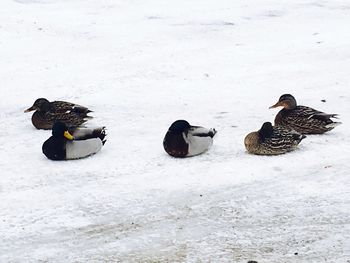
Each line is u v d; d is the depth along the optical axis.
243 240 7.09
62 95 13.60
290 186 8.55
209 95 13.42
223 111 12.30
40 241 7.12
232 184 8.66
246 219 7.64
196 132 9.73
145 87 14.03
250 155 9.78
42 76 14.92
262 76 14.62
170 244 7.03
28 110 11.54
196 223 7.55
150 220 7.64
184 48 17.02
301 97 13.02
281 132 9.71
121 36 18.16
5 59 16.19
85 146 9.70
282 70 14.97
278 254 6.74
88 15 20.69
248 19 20.06
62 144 9.59
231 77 14.63
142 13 20.88
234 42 17.62
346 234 7.18
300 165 9.30
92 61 15.99
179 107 12.63
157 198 8.25
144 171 9.20
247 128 11.17
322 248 6.86
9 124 11.90
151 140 10.62
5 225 7.48
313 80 14.16
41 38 18.00
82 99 13.27
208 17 20.23
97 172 9.18
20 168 9.40
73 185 8.70
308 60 15.64
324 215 7.68
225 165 9.34
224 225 7.48
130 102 13.01
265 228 7.39
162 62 15.80
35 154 10.08
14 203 8.09
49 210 7.89
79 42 17.66
